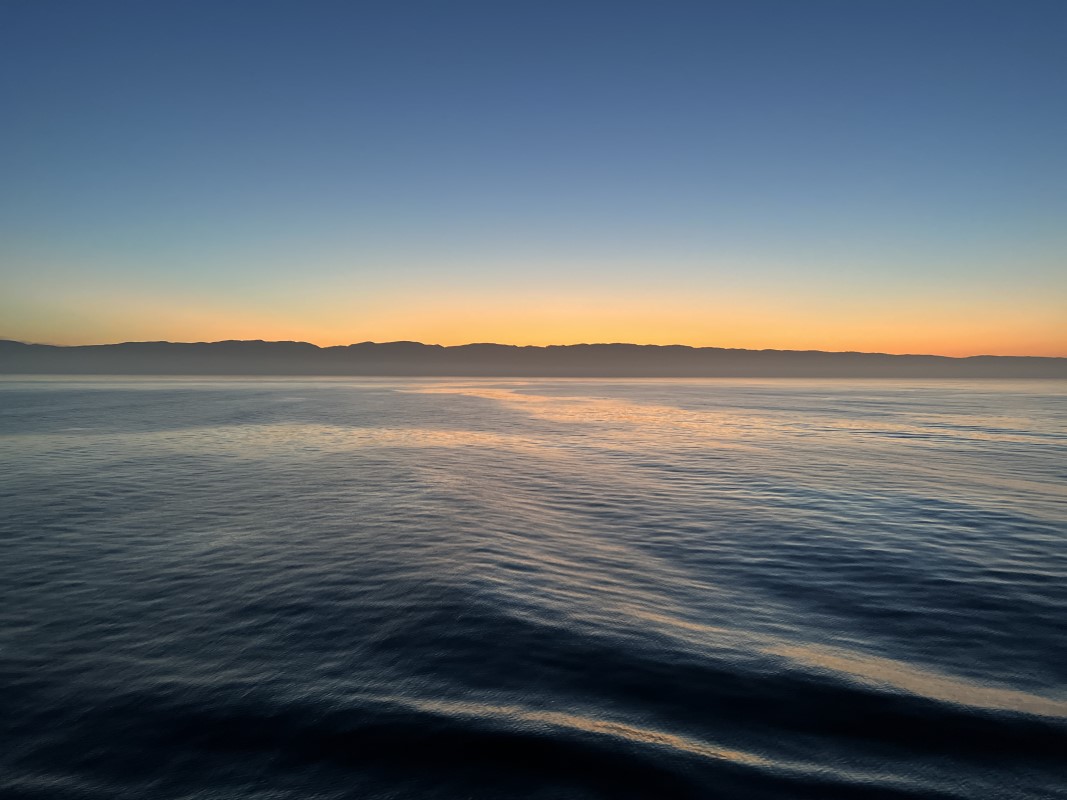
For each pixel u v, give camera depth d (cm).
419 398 11156
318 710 710
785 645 909
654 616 1029
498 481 2503
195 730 671
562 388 18575
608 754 625
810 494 2252
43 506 1928
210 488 2284
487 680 787
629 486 2408
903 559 1395
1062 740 656
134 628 956
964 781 587
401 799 561
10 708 714
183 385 18875
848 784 580
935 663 849
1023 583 1221
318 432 4681
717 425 5709
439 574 1241
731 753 630
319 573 1245
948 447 3884
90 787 580
